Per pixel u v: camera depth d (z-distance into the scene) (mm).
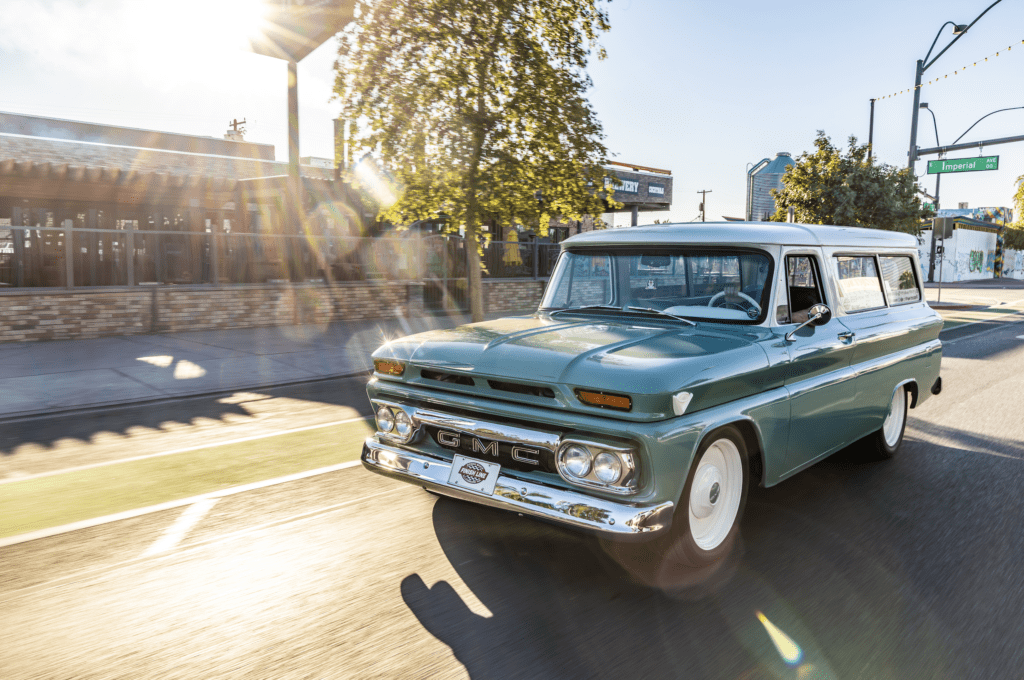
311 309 15195
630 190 25703
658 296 4145
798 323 4031
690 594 3264
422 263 17344
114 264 12680
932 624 3035
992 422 6934
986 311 22250
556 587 3314
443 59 10375
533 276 20250
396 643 2814
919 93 24000
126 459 5473
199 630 2904
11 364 9664
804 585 3379
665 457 2977
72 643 2801
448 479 3426
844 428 4523
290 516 4230
